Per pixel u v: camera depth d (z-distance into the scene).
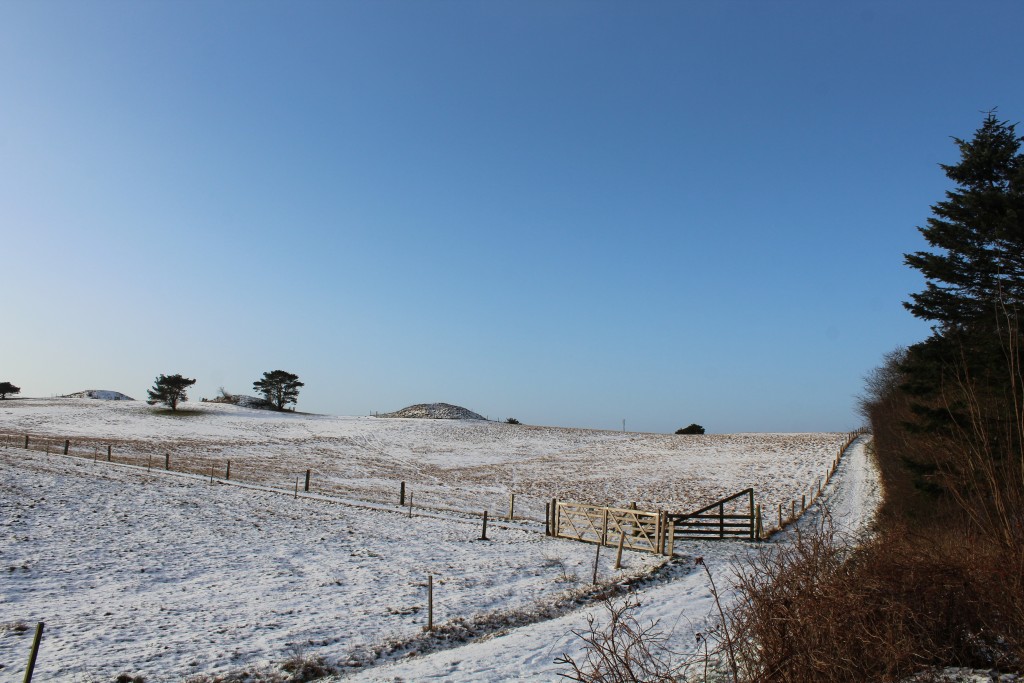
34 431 64.94
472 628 12.50
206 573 17.56
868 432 73.69
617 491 40.47
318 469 49.38
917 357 20.38
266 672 10.02
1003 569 6.28
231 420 85.19
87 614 13.39
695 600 14.05
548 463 57.84
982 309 19.84
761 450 61.78
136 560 18.56
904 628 6.03
